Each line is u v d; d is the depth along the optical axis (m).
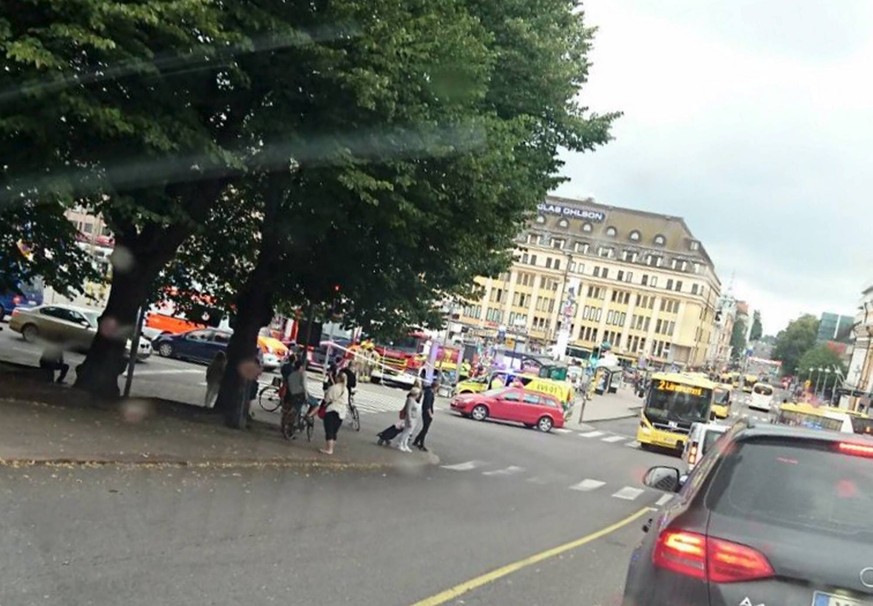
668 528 4.72
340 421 20.02
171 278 24.61
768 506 4.69
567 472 27.03
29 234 19.69
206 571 7.72
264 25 13.80
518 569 10.09
